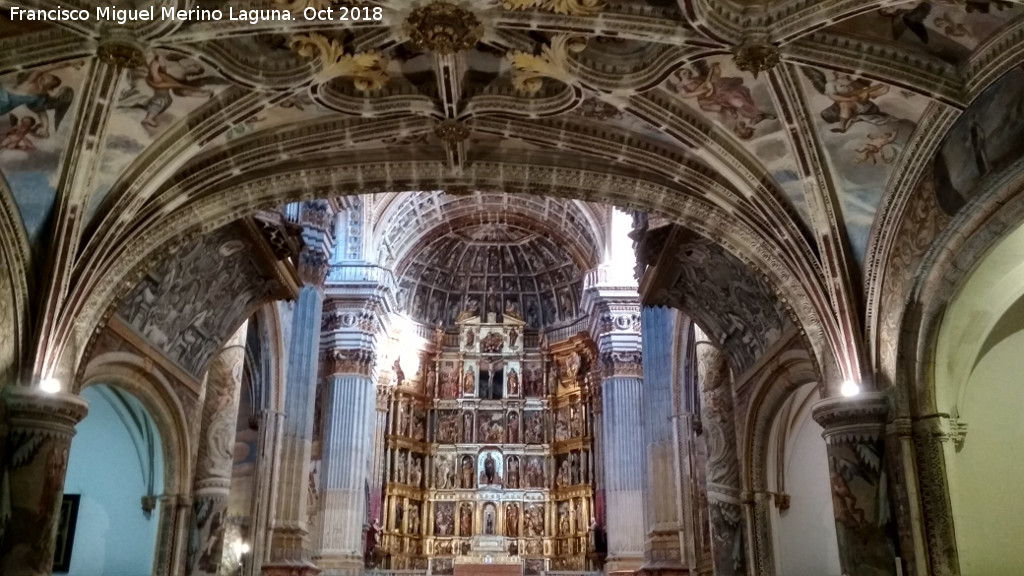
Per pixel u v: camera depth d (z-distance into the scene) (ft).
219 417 62.18
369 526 114.52
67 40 34.81
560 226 121.39
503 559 110.01
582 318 131.03
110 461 56.13
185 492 55.67
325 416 107.14
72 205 40.63
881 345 41.45
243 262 55.72
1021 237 34.81
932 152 37.81
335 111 44.24
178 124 41.91
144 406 52.65
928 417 38.19
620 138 46.14
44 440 39.19
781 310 51.01
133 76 38.34
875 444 39.73
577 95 42.63
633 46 39.65
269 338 76.64
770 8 34.27
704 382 65.62
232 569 72.38
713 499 61.87
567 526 124.26
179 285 51.44
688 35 35.70
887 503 38.88
